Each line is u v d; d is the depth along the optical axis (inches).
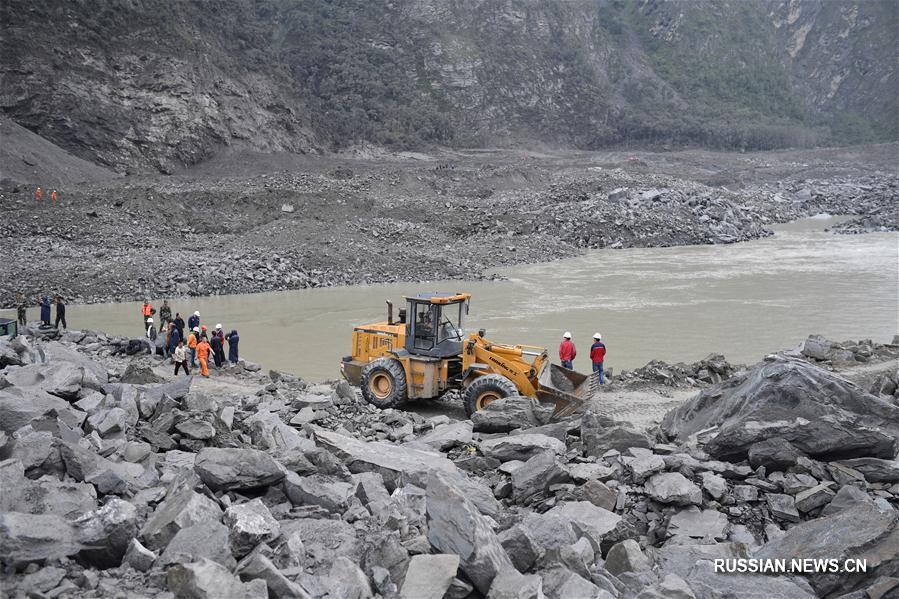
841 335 1057.5
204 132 3476.9
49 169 2591.0
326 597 242.8
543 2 7199.8
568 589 261.1
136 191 2084.2
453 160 4672.7
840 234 2655.0
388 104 5442.9
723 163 5467.5
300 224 2054.6
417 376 675.4
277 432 444.5
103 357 861.2
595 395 702.5
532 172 3430.1
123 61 3361.2
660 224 2461.9
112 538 255.6
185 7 3924.7
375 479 358.0
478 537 269.1
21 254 1601.9
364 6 6378.0
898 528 308.5
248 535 262.2
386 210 2327.8
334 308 1311.5
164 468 361.1
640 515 377.1
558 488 396.5
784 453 409.1
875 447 407.8
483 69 6427.2
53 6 3245.6
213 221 2055.9
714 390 515.2
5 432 333.1
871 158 5664.4
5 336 752.3
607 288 1525.6
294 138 3993.6
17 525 243.9
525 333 1083.9
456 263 1781.5
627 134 6899.6
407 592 251.8
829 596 296.2
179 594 230.2
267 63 4244.6
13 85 3021.7
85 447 343.0
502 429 531.8
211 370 809.5
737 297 1400.1
